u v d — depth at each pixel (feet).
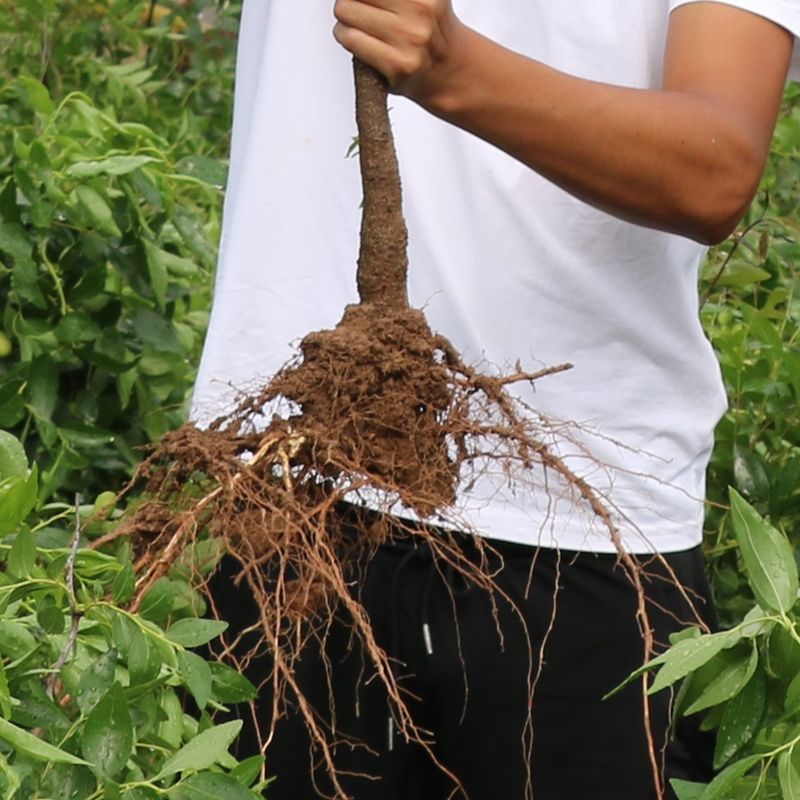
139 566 9.14
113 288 15.25
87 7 20.04
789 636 8.39
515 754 11.10
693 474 11.42
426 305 10.64
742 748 8.82
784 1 9.84
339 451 9.29
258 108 11.49
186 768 8.11
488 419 9.75
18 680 8.54
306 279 11.30
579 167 9.41
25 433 13.88
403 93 9.36
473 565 9.93
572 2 10.81
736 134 9.52
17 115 16.71
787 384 15.07
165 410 15.20
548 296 10.80
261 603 8.88
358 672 11.19
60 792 8.07
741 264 15.92
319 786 11.39
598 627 10.94
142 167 13.62
